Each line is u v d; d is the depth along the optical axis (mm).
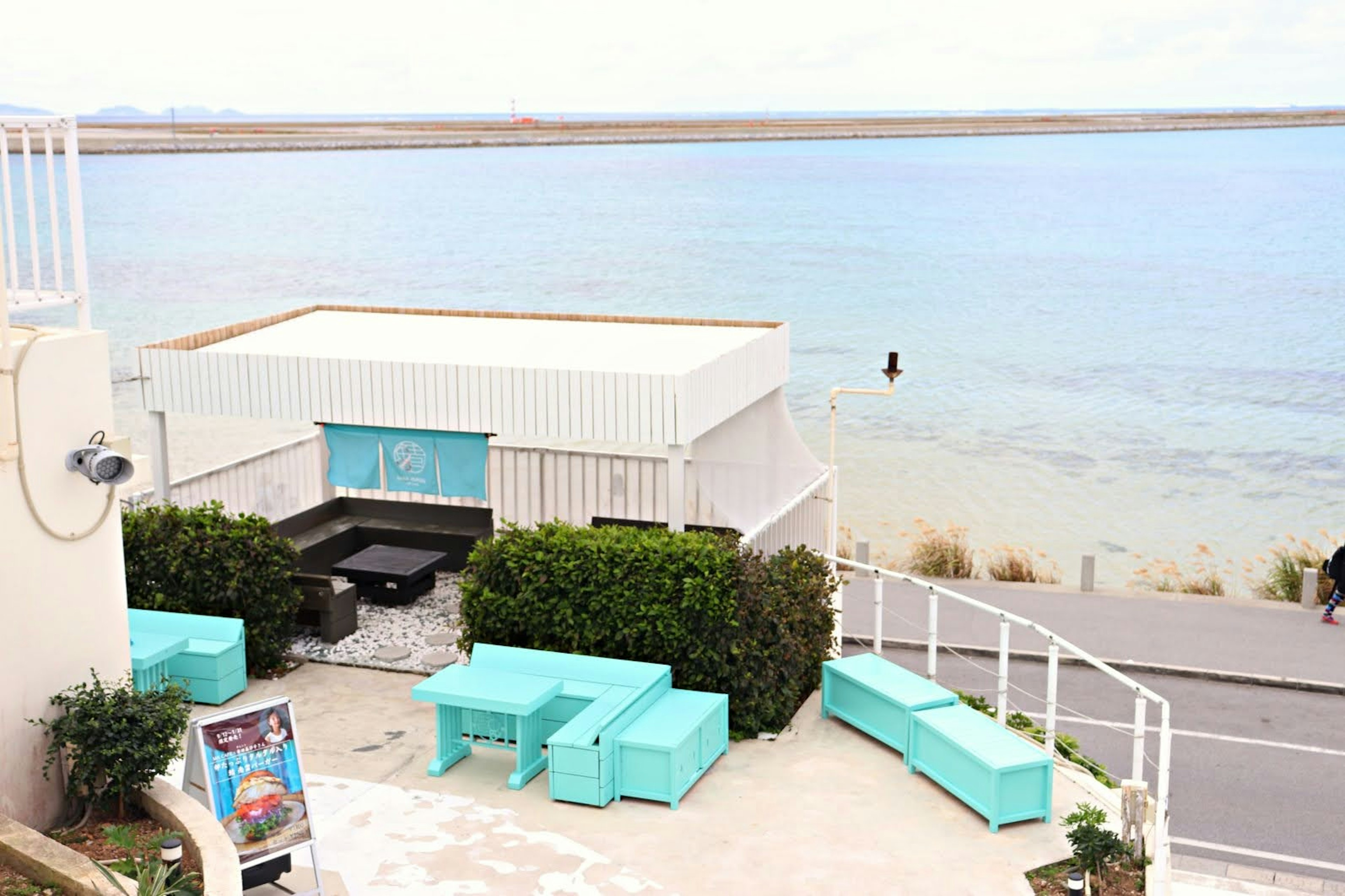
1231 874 11344
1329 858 11688
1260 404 59812
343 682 13477
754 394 15586
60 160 196375
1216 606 20234
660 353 15531
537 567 12398
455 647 14508
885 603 20297
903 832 10312
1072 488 43438
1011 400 61156
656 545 12133
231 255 125375
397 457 15023
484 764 11547
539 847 9969
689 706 11445
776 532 15977
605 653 12453
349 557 17797
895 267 115062
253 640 13500
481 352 15664
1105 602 20469
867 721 12234
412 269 116688
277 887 9211
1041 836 10305
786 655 12352
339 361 14758
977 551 34250
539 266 118312
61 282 9492
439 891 9297
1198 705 15867
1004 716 12469
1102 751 14281
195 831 8406
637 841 10078
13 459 8508
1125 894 9508
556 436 14016
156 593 13555
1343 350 73812
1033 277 107688
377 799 10781
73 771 8891
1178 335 79875
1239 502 41344
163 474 15477
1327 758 14141
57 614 9055
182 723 9164
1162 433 53250
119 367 68562
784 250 126688
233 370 15078
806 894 9305
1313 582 19969
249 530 13469
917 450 50312
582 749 10555
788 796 10945
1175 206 164750
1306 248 124188
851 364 71562
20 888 7488
